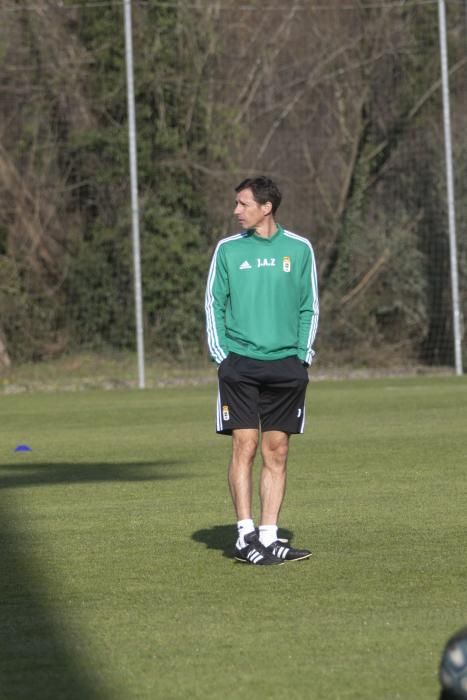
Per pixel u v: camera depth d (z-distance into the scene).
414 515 26.98
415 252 77.62
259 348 22.45
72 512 28.25
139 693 14.73
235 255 22.64
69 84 77.62
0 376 72.38
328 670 15.60
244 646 16.75
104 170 76.56
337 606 18.95
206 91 78.06
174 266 74.94
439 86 80.50
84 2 77.06
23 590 20.30
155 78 76.75
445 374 72.94
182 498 30.06
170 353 74.38
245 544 22.28
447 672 10.65
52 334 75.06
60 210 76.75
